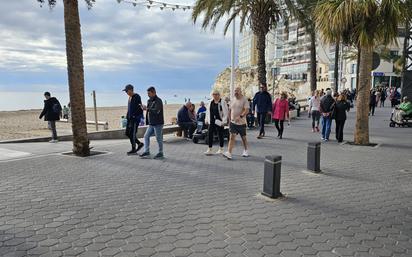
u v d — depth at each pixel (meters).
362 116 11.54
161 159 9.11
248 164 8.58
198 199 5.81
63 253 3.86
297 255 3.90
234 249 4.01
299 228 4.65
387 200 5.88
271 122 18.34
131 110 9.61
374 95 23.98
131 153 9.74
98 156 9.43
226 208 5.39
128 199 5.79
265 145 11.52
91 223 4.74
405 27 10.66
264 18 17.98
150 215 5.06
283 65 104.88
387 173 7.74
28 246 4.03
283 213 5.20
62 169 7.86
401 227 4.75
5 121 28.28
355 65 60.78
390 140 12.75
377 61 12.11
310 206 5.53
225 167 8.23
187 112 13.10
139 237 4.30
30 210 5.21
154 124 9.18
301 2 17.92
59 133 17.59
